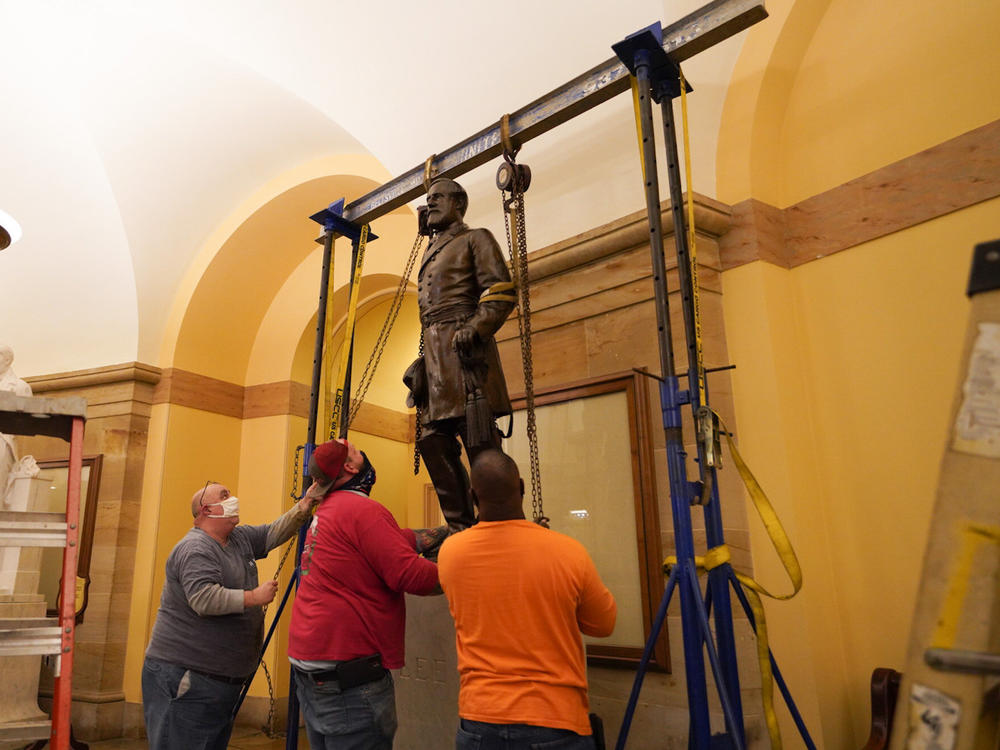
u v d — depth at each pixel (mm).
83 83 6430
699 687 2143
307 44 5230
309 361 8109
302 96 5613
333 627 2367
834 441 3680
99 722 6559
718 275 3971
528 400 3014
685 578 2211
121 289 7473
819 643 3400
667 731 3475
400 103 5039
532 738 1803
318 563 2469
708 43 2643
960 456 854
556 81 4320
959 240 3363
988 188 3279
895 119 3656
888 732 3061
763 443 3658
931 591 824
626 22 3988
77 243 7469
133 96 6426
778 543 2252
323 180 6801
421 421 3117
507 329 4711
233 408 8008
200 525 3320
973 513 821
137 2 5602
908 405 3443
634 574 3807
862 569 3490
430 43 4688
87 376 7688
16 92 6629
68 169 7051
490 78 4555
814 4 3930
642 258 4094
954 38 3490
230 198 7363
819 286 3857
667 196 4051
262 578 7340
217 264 7531
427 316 3105
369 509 2490
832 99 3924
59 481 7660
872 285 3652
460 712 1956
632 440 3926
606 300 4219
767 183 4035
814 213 3930
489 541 2004
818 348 3812
